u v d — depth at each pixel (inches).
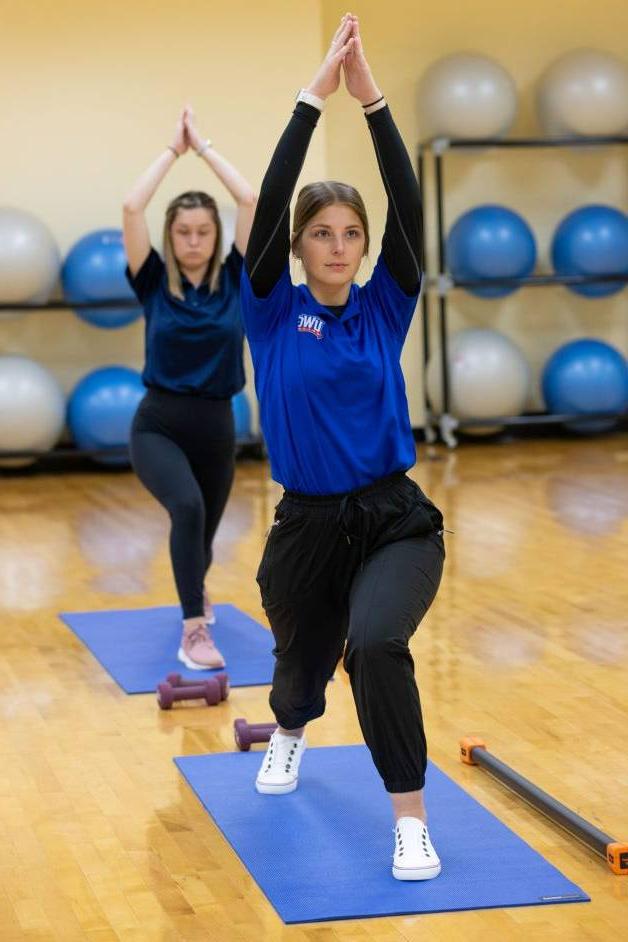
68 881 166.6
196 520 258.4
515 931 149.8
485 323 576.7
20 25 508.7
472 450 543.8
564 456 522.3
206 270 261.1
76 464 526.6
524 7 564.4
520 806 187.0
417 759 161.6
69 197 519.2
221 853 174.1
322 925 152.3
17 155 514.6
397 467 163.6
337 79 160.2
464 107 517.7
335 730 220.1
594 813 184.2
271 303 163.5
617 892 159.5
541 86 542.0
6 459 494.6
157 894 162.1
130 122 519.2
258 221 161.2
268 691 245.0
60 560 362.3
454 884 161.3
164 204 522.6
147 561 359.6
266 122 524.7
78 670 261.3
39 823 185.9
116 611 306.2
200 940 149.5
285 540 166.1
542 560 347.3
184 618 260.8
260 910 156.9
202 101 520.7
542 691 240.2
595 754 207.6
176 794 195.5
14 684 253.1
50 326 527.5
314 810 185.9
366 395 161.0
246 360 535.8
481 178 569.0
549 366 554.6
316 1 521.0
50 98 514.3
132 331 533.3
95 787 199.0
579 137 536.4
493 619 291.4
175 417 261.7
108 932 152.1
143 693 245.0
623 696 236.4
